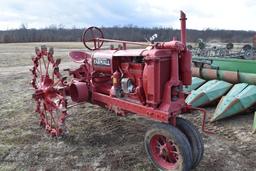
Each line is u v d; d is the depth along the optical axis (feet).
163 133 11.71
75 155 14.01
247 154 13.96
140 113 12.91
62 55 65.05
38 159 13.64
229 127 17.34
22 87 28.55
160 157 12.40
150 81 12.07
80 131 16.70
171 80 11.98
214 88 20.57
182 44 11.79
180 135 11.37
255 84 20.21
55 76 17.28
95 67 15.70
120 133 16.39
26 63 50.83
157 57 11.66
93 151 14.38
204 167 12.80
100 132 16.56
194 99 19.79
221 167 12.80
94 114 19.45
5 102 22.85
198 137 12.15
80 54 17.57
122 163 13.21
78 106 20.98
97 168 12.86
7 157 13.79
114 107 14.56
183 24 11.78
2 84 30.04
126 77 13.89
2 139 15.67
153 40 12.62
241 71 21.42
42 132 16.65
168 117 11.71
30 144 15.12
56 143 15.26
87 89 15.79
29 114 19.74
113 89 14.34
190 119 18.69
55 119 17.29
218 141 15.38
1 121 18.43
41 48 16.90
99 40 16.72
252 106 19.21
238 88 19.48
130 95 13.66
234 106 17.88
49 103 16.24
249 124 17.75
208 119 18.62
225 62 22.33
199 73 23.81
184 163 11.21
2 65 47.60
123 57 14.01
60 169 12.82
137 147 14.67
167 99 12.01
